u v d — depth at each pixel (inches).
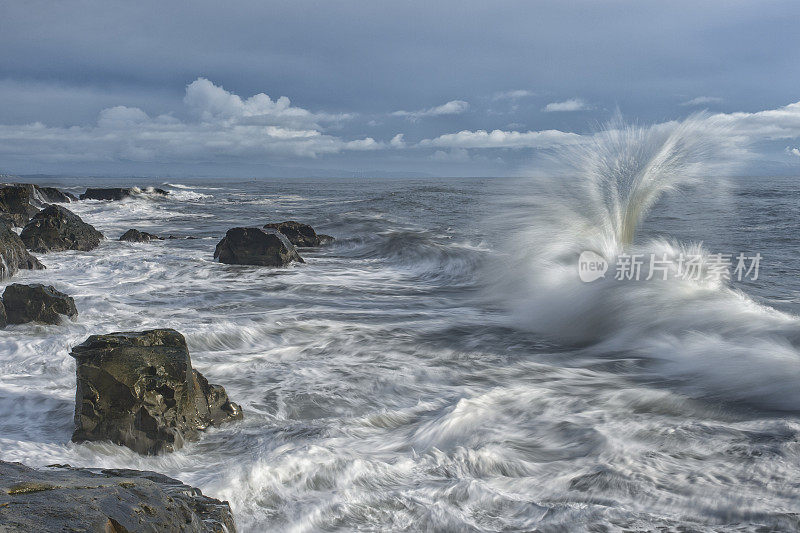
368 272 600.7
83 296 435.8
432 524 147.1
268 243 615.8
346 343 328.2
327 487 163.0
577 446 191.6
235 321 365.7
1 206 964.0
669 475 169.6
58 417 215.5
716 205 1139.3
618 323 344.8
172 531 106.1
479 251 649.0
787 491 159.0
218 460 185.2
